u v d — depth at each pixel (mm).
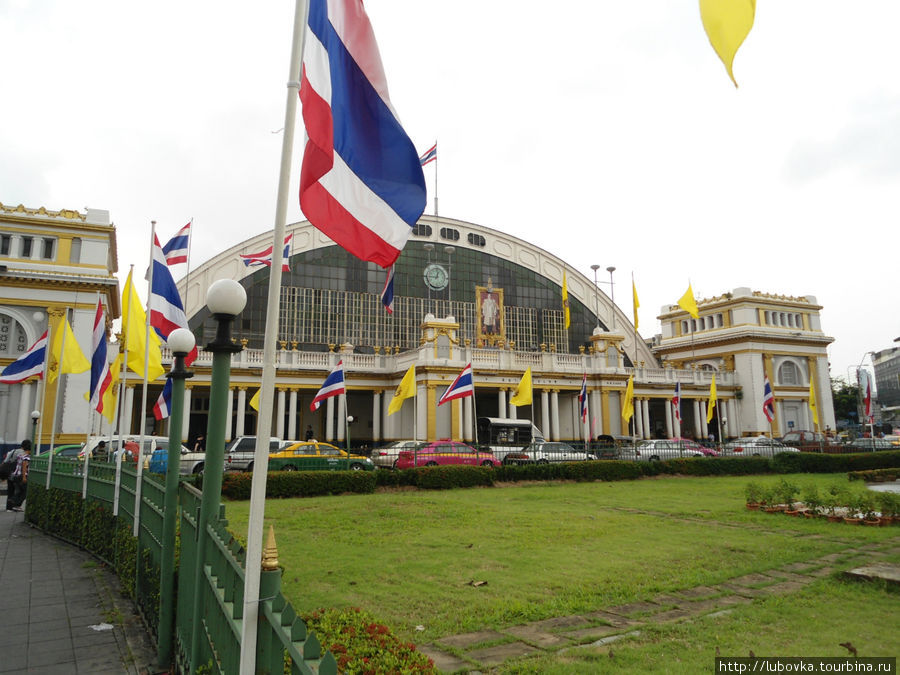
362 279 46594
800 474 30609
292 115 3844
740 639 6324
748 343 55344
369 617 4992
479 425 38594
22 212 33656
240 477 19078
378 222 5008
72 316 33344
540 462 27391
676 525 13641
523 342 51125
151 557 7105
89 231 34656
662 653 5926
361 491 21016
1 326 32562
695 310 45875
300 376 39656
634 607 7551
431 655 5934
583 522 14047
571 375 43969
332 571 9219
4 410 31906
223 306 4914
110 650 6391
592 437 44188
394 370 41562
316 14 4758
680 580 8688
